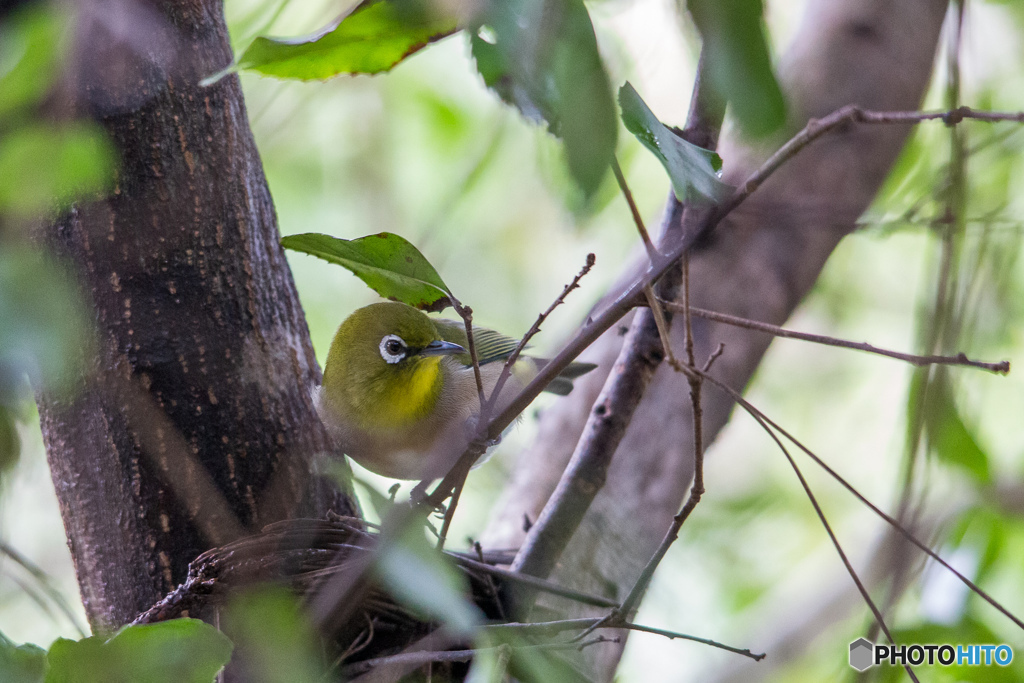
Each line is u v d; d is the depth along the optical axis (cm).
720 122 505
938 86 1105
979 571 946
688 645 1300
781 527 1514
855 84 845
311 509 705
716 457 1580
